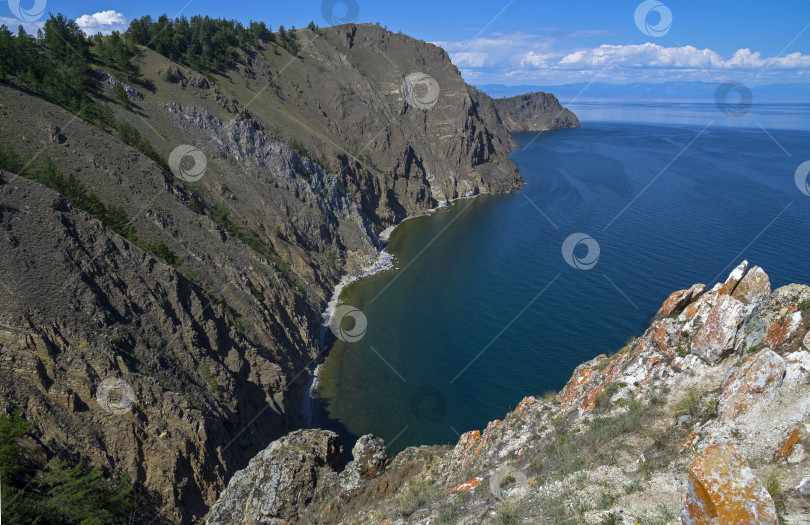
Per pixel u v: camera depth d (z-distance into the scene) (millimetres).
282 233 105125
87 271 48156
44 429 36250
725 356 17109
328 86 194250
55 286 43812
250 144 117750
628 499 13148
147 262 55938
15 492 29328
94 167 72188
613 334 79438
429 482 21641
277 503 23359
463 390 68188
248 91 156500
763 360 13641
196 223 79062
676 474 13289
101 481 35469
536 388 67688
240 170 111625
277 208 109812
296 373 70875
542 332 81812
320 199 126562
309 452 25953
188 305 58000
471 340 81250
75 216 52312
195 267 69688
